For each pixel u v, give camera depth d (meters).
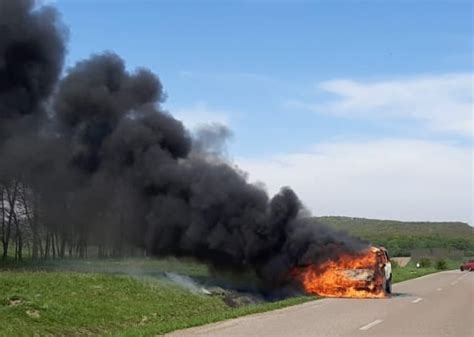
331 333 15.02
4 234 43.66
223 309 27.25
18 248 42.94
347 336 14.45
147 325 18.23
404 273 60.66
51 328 17.48
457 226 168.88
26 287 21.56
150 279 29.23
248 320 18.17
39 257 44.72
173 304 24.92
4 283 21.34
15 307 18.12
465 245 133.38
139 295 24.80
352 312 20.88
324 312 20.84
